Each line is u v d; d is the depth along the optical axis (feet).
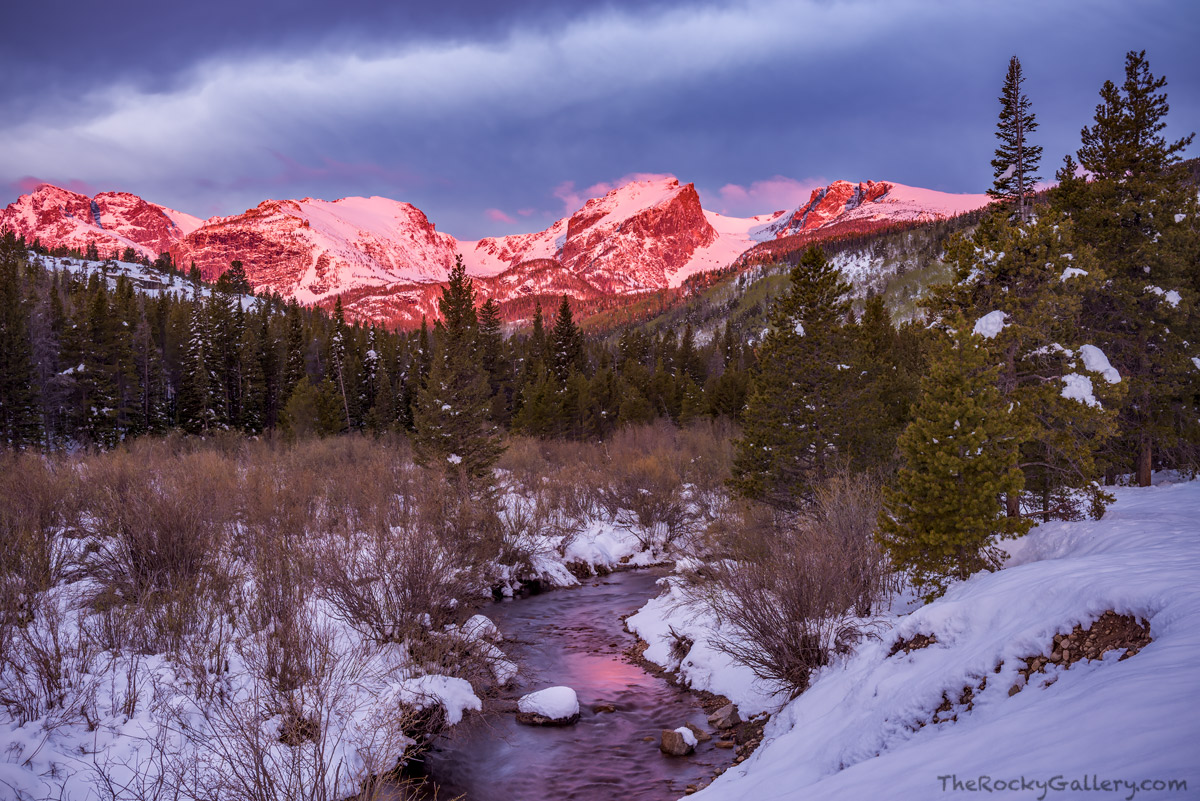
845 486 45.65
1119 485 68.59
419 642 35.12
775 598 32.71
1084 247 45.06
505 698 34.76
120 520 39.75
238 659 30.83
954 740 15.51
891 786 13.78
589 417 173.99
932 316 50.11
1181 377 63.00
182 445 98.48
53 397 171.53
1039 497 45.27
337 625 36.04
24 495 44.96
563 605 55.42
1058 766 10.81
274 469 74.59
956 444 31.27
